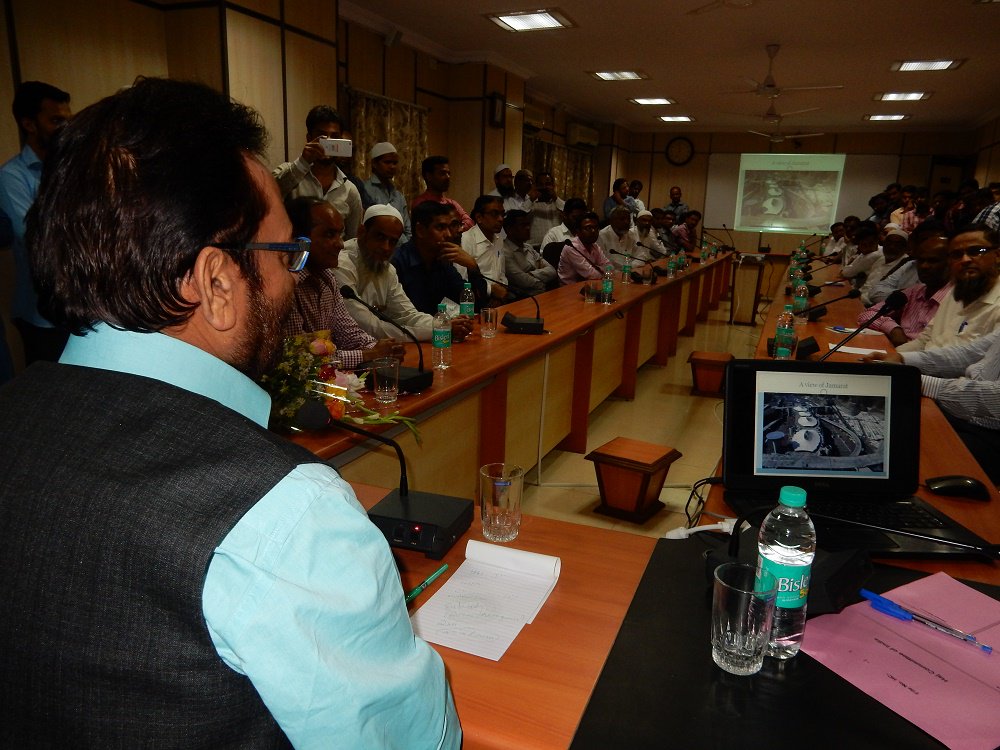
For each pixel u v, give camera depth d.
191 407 0.45
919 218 7.44
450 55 7.72
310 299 2.31
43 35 3.52
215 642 0.40
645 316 5.02
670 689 0.75
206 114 0.46
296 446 0.48
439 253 3.23
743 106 10.45
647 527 2.68
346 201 3.71
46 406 0.45
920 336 3.10
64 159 0.44
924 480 1.45
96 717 0.41
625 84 9.14
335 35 5.15
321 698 0.41
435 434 2.14
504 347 2.62
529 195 7.28
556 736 0.69
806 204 12.94
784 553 0.90
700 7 5.27
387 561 0.48
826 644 0.84
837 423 1.25
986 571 1.06
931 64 7.23
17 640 0.41
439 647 0.84
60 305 0.45
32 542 0.41
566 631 0.88
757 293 7.50
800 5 5.41
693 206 13.68
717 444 3.69
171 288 0.44
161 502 0.41
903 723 0.70
